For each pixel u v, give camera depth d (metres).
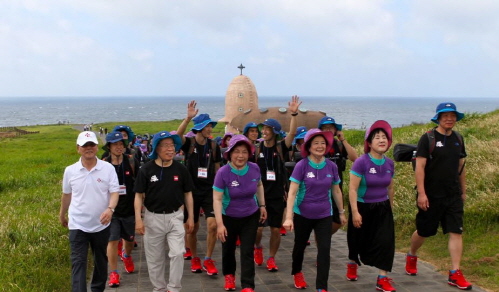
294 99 7.16
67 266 6.98
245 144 5.68
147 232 5.65
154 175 5.58
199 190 6.82
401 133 17.59
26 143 41.09
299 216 5.75
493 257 6.47
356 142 18.25
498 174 8.76
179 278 5.46
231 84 16.25
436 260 6.98
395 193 9.55
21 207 11.59
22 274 6.24
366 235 5.89
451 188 5.93
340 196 6.04
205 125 6.80
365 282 6.16
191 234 6.87
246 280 5.56
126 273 6.81
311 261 7.31
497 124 13.53
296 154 7.48
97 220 5.24
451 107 5.86
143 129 54.06
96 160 5.34
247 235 5.75
